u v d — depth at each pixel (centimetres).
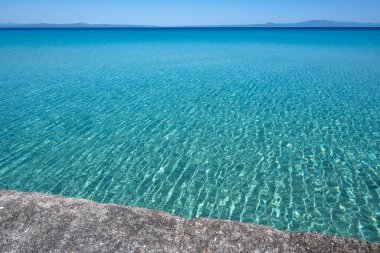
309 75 2797
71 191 948
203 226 498
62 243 459
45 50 5178
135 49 5500
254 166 1088
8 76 2764
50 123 1534
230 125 1500
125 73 2975
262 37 9400
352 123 1506
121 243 459
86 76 2809
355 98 1978
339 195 905
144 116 1655
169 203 882
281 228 772
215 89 2291
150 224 503
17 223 500
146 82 2561
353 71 2973
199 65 3481
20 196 572
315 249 445
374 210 832
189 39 8775
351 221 791
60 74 2898
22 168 1081
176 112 1722
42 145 1270
